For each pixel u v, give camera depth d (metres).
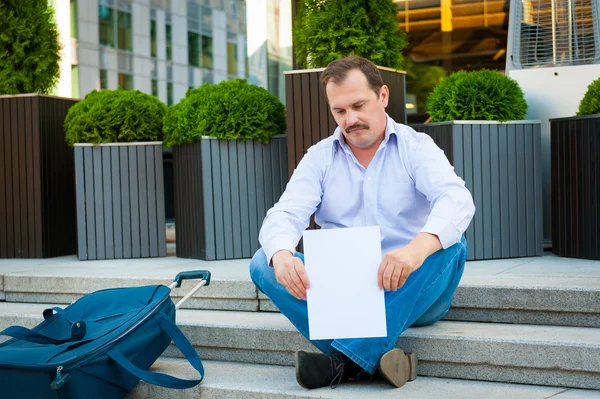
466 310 3.02
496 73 4.19
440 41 5.84
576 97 4.38
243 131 4.48
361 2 4.15
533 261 3.91
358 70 2.59
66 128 4.95
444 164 2.61
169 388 2.76
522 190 4.11
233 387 2.68
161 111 5.00
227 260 4.46
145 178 4.84
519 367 2.59
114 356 2.60
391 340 2.51
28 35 4.99
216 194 4.45
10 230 4.99
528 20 4.65
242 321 3.16
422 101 5.89
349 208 2.76
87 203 4.75
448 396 2.43
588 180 3.89
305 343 2.91
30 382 2.59
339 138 2.76
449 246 2.50
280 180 4.60
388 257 2.36
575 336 2.63
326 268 2.45
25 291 3.98
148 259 4.71
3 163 5.00
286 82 4.21
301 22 4.32
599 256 3.86
